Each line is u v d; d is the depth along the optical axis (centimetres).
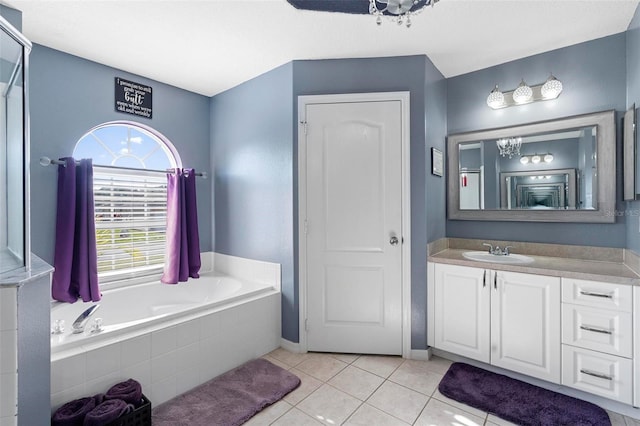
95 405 152
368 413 180
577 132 226
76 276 236
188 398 191
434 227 256
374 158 242
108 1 176
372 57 243
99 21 196
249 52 237
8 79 135
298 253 253
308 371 225
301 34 212
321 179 248
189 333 201
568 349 185
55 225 233
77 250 237
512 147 252
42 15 189
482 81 267
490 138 262
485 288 214
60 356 153
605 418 171
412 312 241
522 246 250
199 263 304
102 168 264
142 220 292
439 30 208
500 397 191
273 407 186
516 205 251
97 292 240
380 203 243
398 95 239
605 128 215
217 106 324
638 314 165
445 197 282
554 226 238
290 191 254
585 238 226
